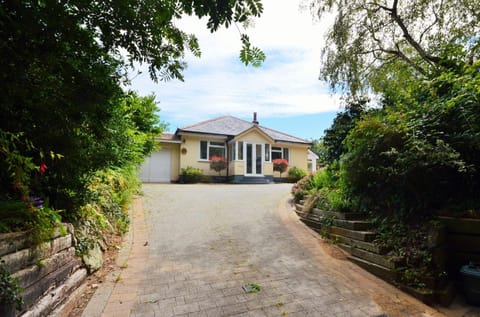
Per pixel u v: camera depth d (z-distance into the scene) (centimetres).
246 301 267
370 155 433
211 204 717
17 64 188
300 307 258
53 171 265
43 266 213
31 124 225
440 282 298
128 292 281
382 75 771
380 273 334
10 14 174
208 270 340
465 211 332
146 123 866
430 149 344
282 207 702
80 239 309
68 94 217
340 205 463
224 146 1609
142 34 223
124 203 554
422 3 659
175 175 1521
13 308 164
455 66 464
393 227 377
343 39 741
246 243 443
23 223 201
